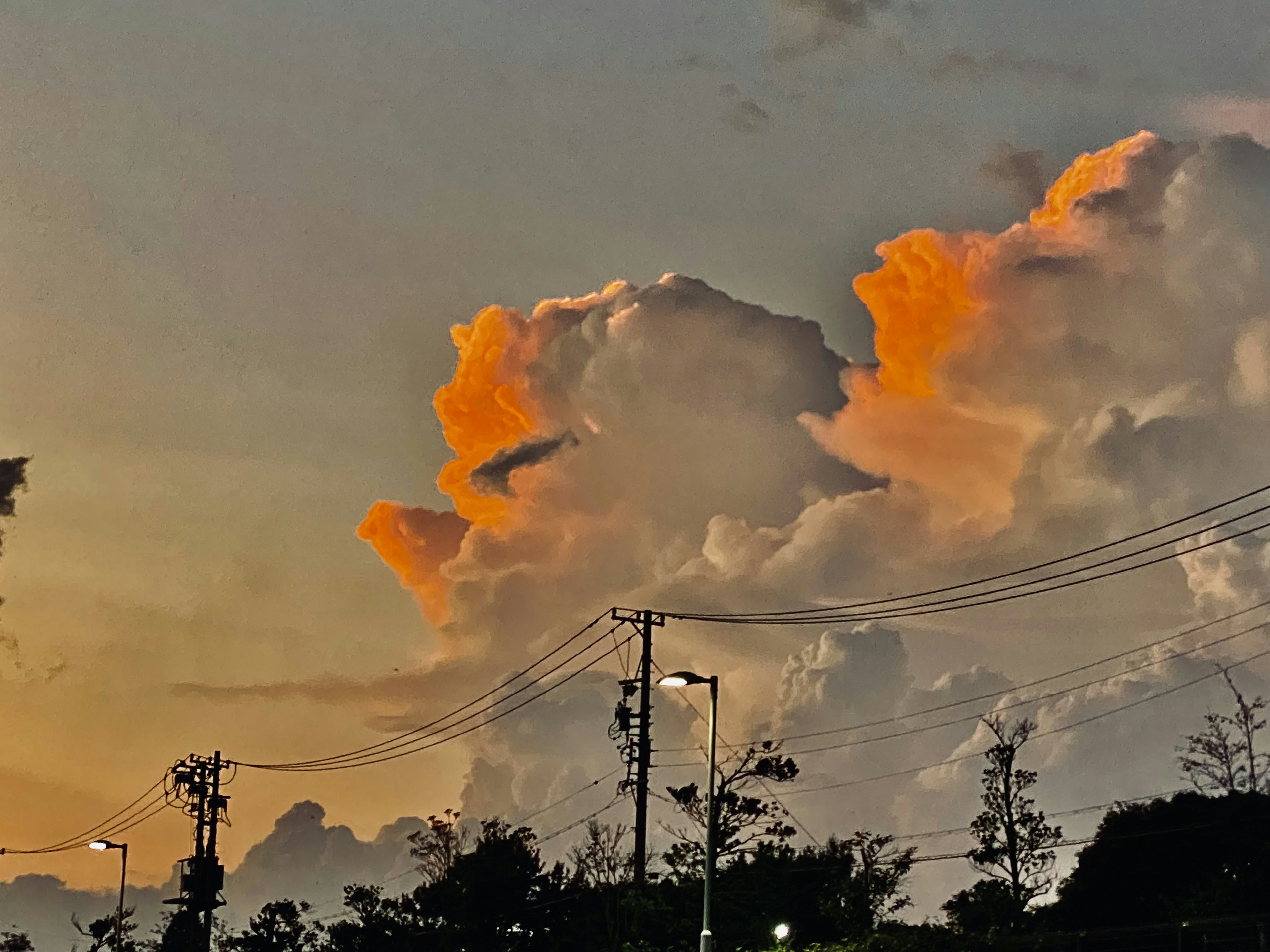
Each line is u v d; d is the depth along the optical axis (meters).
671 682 41.00
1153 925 55.47
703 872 56.56
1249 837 57.94
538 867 77.25
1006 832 64.19
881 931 58.22
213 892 78.62
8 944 136.12
